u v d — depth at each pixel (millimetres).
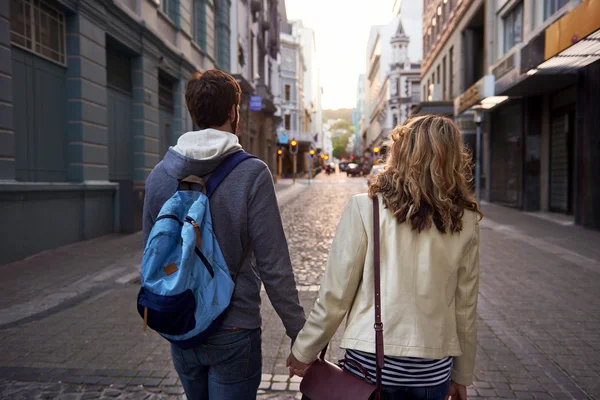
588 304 5055
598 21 7418
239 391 1582
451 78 24766
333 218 13055
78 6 8641
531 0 13688
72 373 3363
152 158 12141
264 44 32156
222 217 1527
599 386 3211
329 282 1535
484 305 5008
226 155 1572
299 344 1549
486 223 11719
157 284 1411
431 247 1461
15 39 7410
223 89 1627
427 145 1509
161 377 3305
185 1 15000
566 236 9648
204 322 1441
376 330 1431
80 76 8773
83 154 8898
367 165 70688
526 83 12484
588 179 10633
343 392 1488
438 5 28047
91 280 6012
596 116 10219
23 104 7605
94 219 9297
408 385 1434
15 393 3070
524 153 14617
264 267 1556
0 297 5230
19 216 7137
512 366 3514
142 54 11461
